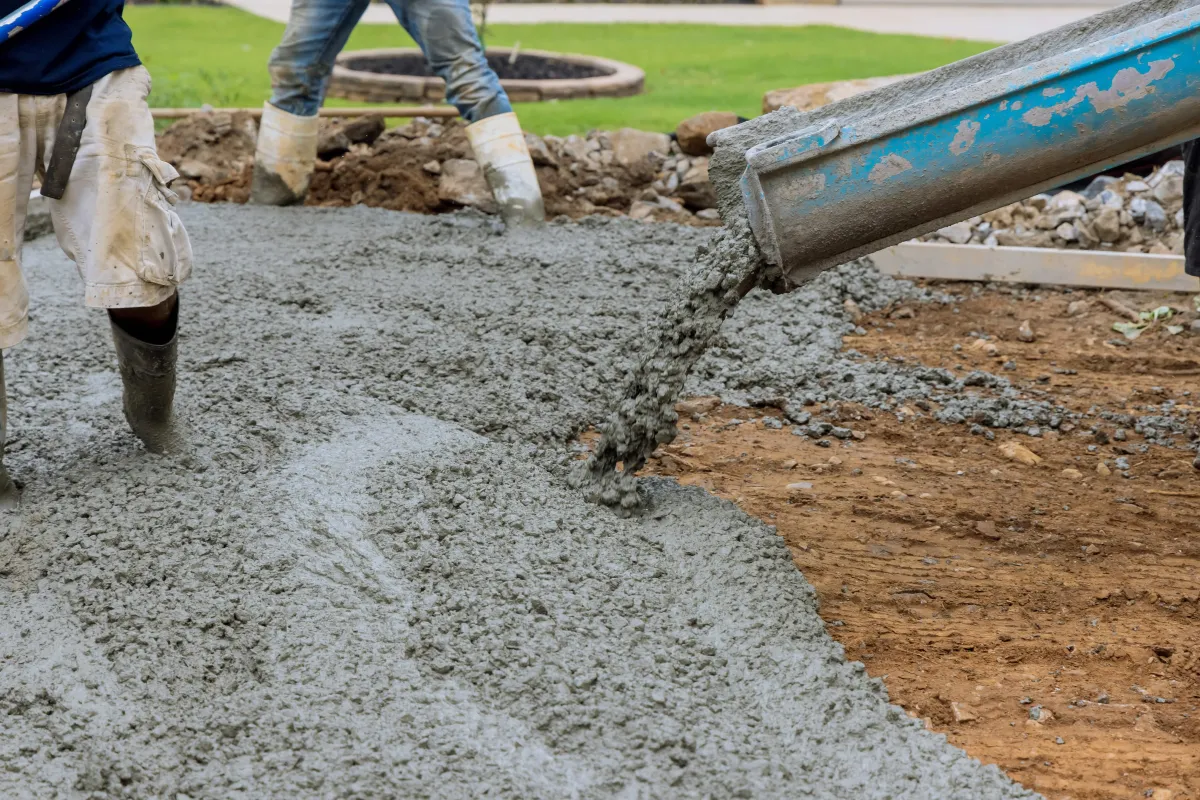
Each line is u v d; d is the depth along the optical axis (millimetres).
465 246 6262
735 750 2639
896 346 5426
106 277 3225
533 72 11523
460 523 3359
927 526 3816
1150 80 2982
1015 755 2760
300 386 4301
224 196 7527
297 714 2678
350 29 6848
